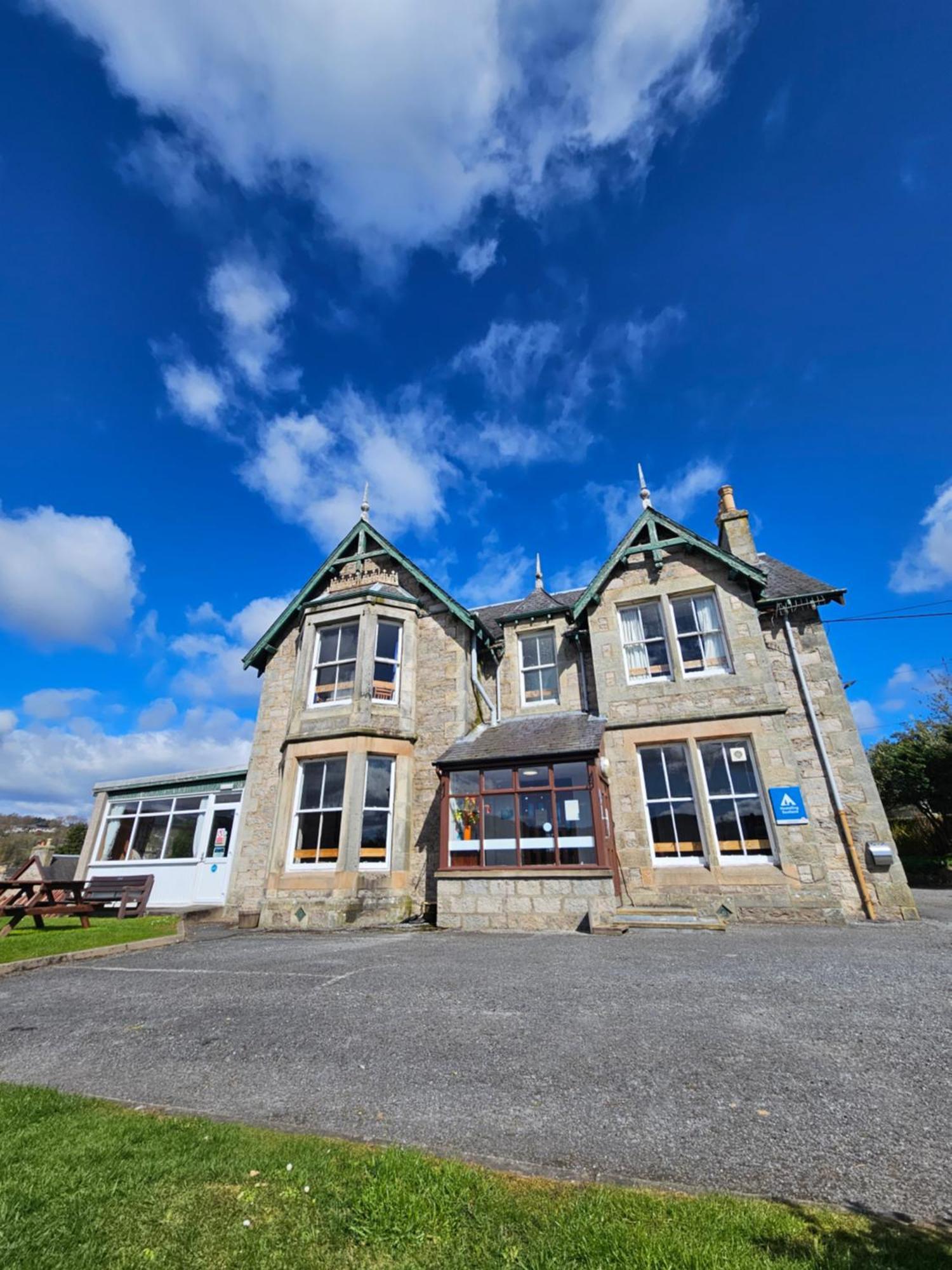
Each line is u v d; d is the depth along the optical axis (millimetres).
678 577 14648
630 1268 2447
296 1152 3494
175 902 16828
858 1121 3730
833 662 13156
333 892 13453
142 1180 3189
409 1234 2713
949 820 25797
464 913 12023
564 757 12461
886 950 8094
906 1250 2533
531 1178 3230
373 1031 5531
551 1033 5309
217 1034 5691
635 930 10617
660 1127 3744
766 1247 2568
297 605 17844
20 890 13141
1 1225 2789
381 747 14805
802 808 11922
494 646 17281
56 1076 4980
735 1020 5410
